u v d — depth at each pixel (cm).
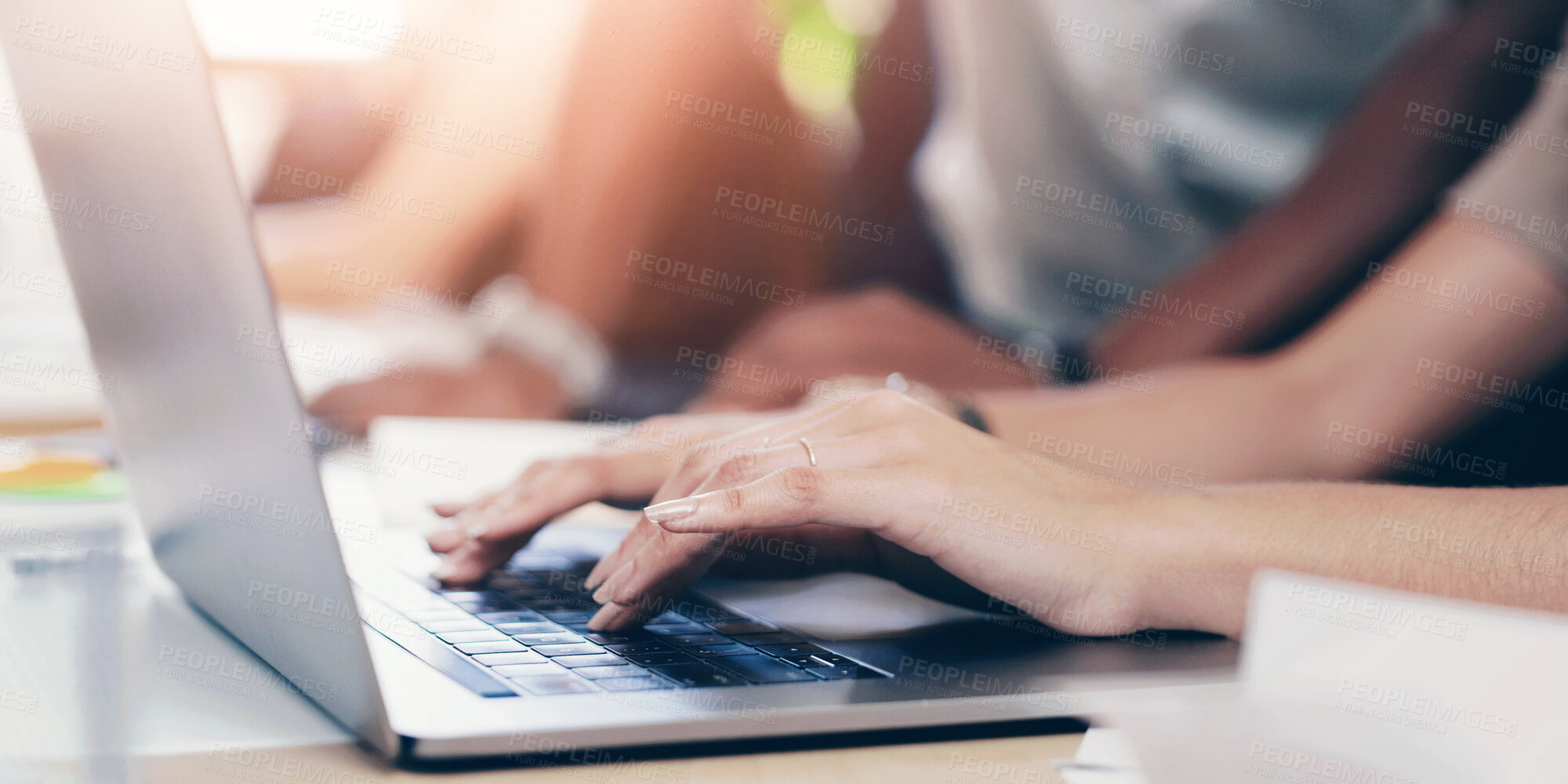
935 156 182
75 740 35
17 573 58
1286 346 114
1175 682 44
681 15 148
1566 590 53
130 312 47
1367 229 112
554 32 154
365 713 35
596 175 147
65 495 71
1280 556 53
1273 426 93
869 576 62
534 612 50
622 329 147
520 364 125
